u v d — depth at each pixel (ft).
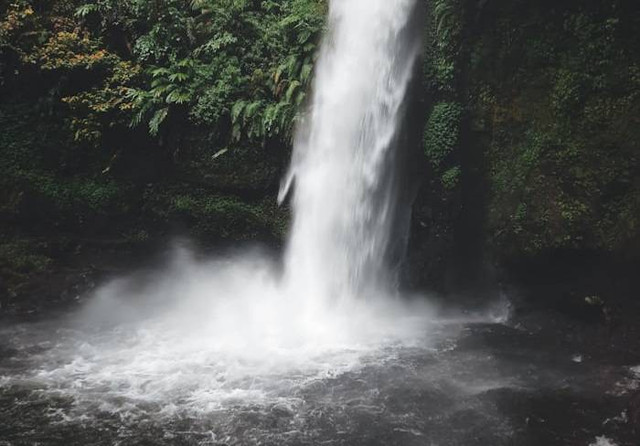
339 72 41.70
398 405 26.23
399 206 39.93
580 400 26.68
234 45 43.45
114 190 41.70
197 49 42.96
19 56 39.86
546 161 35.14
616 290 33.17
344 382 28.58
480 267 39.14
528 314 36.88
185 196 42.75
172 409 26.05
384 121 39.83
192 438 23.73
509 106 37.01
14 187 39.96
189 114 41.55
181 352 32.86
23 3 40.88
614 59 32.73
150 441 23.50
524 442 23.32
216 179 42.32
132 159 42.34
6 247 39.73
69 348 33.47
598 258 33.53
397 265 40.70
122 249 42.47
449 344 33.55
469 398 26.84
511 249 36.52
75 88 41.45
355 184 40.81
